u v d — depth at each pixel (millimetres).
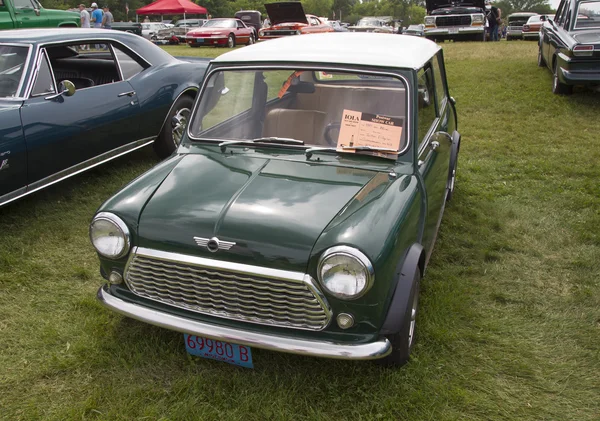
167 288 2832
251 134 3568
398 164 3221
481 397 2861
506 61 12656
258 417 2752
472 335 3326
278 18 20469
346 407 2803
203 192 2963
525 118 8445
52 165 4895
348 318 2576
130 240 2830
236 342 2672
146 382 2996
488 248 4477
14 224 4855
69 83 4980
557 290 3898
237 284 2664
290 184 3018
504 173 6211
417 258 2826
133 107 5672
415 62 3494
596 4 9312
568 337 3373
